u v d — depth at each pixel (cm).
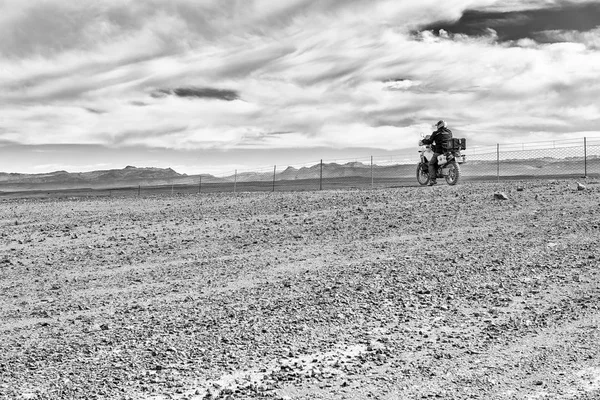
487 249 1348
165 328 889
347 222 1820
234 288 1138
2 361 770
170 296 1103
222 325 889
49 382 681
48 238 1811
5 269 1420
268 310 961
